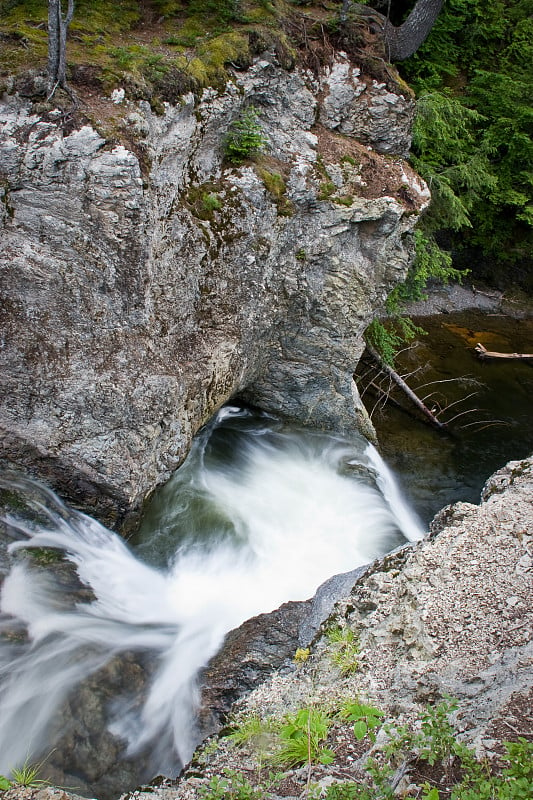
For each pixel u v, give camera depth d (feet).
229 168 24.58
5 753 15.87
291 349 30.12
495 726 11.60
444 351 44.83
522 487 18.67
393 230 28.78
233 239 24.44
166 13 25.23
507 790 9.76
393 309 38.75
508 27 50.37
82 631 19.40
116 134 19.17
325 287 28.68
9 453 21.62
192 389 24.27
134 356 21.48
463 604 14.83
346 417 32.53
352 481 30.91
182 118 21.79
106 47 21.47
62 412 21.13
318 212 27.04
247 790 11.62
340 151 27.76
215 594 22.74
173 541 24.44
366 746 12.30
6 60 19.26
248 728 13.75
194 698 17.62
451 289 52.47
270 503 27.91
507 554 16.07
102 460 21.49
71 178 19.20
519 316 51.62
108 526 22.76
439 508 30.73
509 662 13.25
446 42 47.26
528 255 54.39
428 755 11.02
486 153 48.49
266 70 25.03
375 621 15.56
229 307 25.52
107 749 16.43
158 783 13.96
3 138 18.84
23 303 20.20
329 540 26.84
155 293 22.13
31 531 21.29
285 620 19.67
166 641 19.93
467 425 37.09
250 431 31.65
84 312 20.57
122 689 17.90
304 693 14.51
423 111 36.50
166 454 23.98
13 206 19.57
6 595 19.47
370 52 28.35
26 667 17.84
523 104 48.93
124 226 19.83
